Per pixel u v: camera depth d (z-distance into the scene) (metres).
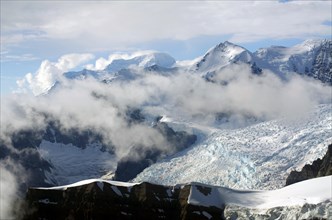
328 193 197.00
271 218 195.75
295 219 189.12
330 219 182.50
